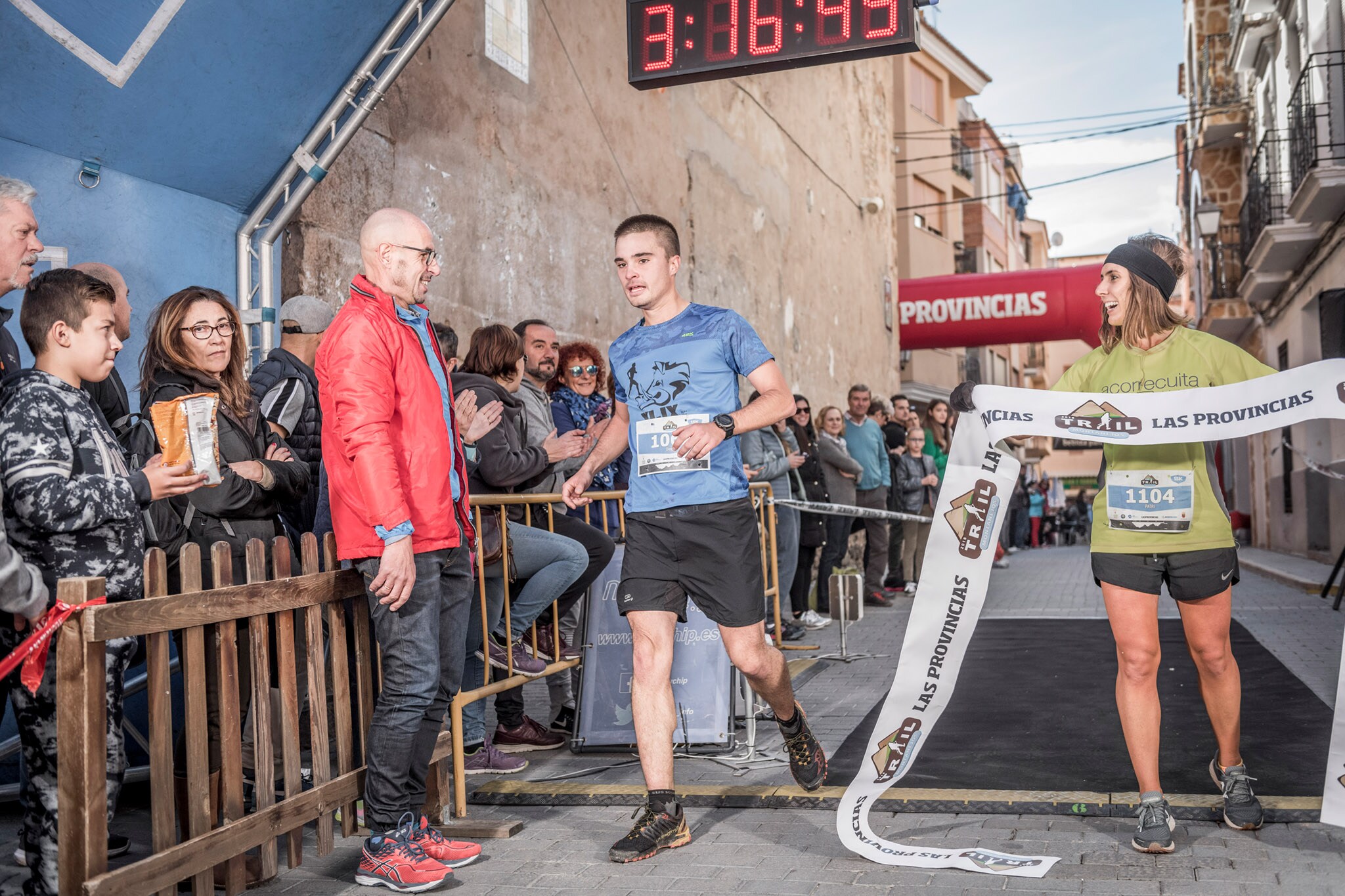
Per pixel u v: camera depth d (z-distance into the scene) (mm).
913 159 27906
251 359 5695
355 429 3271
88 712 2635
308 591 3482
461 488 3719
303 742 4711
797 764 4199
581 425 6316
